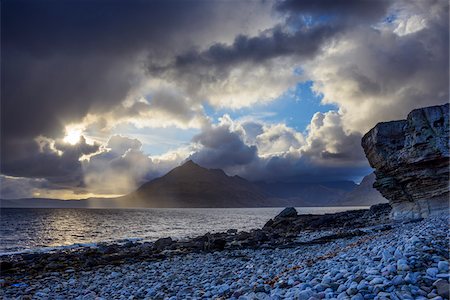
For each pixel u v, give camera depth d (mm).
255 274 16250
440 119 35250
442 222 21719
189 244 36844
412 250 10227
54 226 88625
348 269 10484
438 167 35594
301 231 51656
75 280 20438
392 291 7277
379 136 42719
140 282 18062
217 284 14789
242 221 116812
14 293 17344
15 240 55594
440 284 7008
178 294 13328
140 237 57875
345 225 50094
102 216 156250
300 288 9242
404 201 42094
